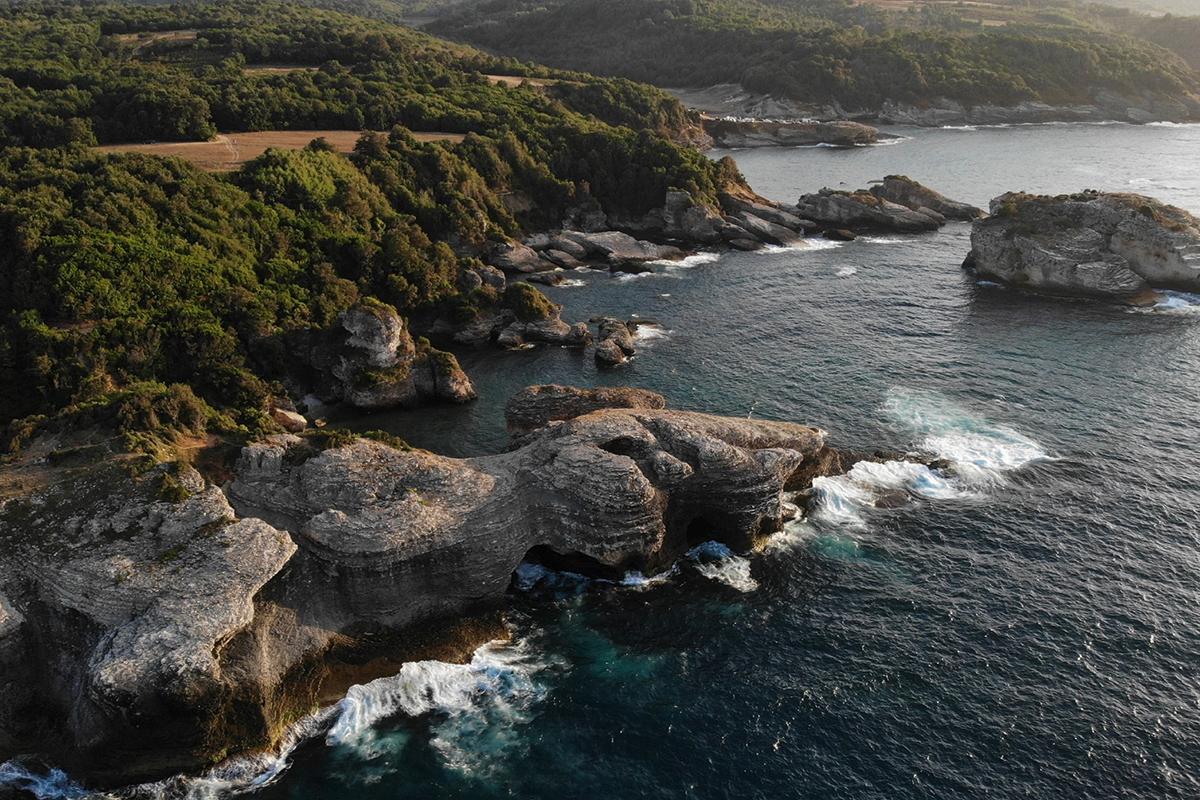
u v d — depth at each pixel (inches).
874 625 1908.2
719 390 3075.8
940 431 2726.4
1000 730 1615.4
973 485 2423.7
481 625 1935.3
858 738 1612.9
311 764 1594.5
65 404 2534.5
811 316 3826.3
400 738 1652.3
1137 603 1935.3
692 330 3700.8
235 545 1749.5
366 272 3727.9
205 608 1631.4
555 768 1578.5
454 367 3078.2
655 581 2107.5
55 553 1724.9
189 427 2218.3
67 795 1510.8
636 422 2256.4
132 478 1882.4
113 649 1549.0
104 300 2898.6
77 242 3006.9
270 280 3368.6
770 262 4736.7
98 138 4623.5
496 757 1605.6
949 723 1636.3
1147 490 2368.4
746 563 2164.1
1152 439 2645.2
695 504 2190.0
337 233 3865.7
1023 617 1907.0
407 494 1958.7
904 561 2127.2
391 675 1787.6
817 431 2488.9
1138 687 1702.8
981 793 1488.7
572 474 2042.3
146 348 2800.2
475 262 4128.9
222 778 1556.3
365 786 1549.0
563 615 1989.4
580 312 3981.3
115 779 1531.7
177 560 1720.0
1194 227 4001.0
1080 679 1727.4
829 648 1845.5
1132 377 3090.6
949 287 4210.1
